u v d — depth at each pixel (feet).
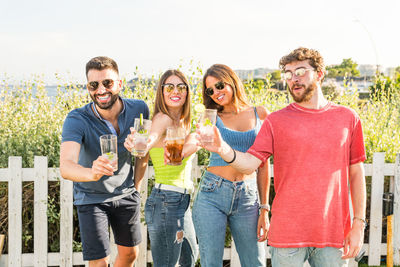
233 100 9.67
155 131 9.29
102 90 8.79
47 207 11.98
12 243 11.97
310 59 7.27
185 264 10.21
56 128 13.46
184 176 9.62
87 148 9.27
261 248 9.47
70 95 17.35
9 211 11.84
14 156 11.78
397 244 13.28
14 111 16.74
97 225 9.39
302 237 7.22
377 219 13.30
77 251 12.34
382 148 14.15
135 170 10.86
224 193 8.96
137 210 10.23
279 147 7.43
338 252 7.34
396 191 13.10
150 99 15.88
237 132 9.36
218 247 8.94
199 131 7.39
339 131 7.32
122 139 9.55
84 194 9.45
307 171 7.19
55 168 11.92
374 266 13.46
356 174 7.69
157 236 9.39
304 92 7.26
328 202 7.21
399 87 28.43
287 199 7.31
